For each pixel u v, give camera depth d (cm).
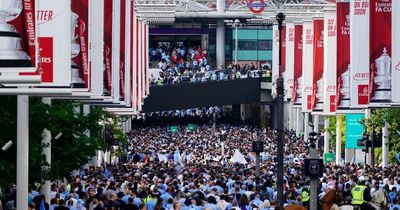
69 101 7075
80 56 6012
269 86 14012
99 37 7212
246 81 13875
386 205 6344
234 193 6506
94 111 7219
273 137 15412
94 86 7225
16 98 5503
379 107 7519
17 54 4388
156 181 7006
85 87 6016
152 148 12744
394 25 6981
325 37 10325
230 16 17638
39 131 5897
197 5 17725
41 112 5834
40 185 6359
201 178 7450
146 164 9812
